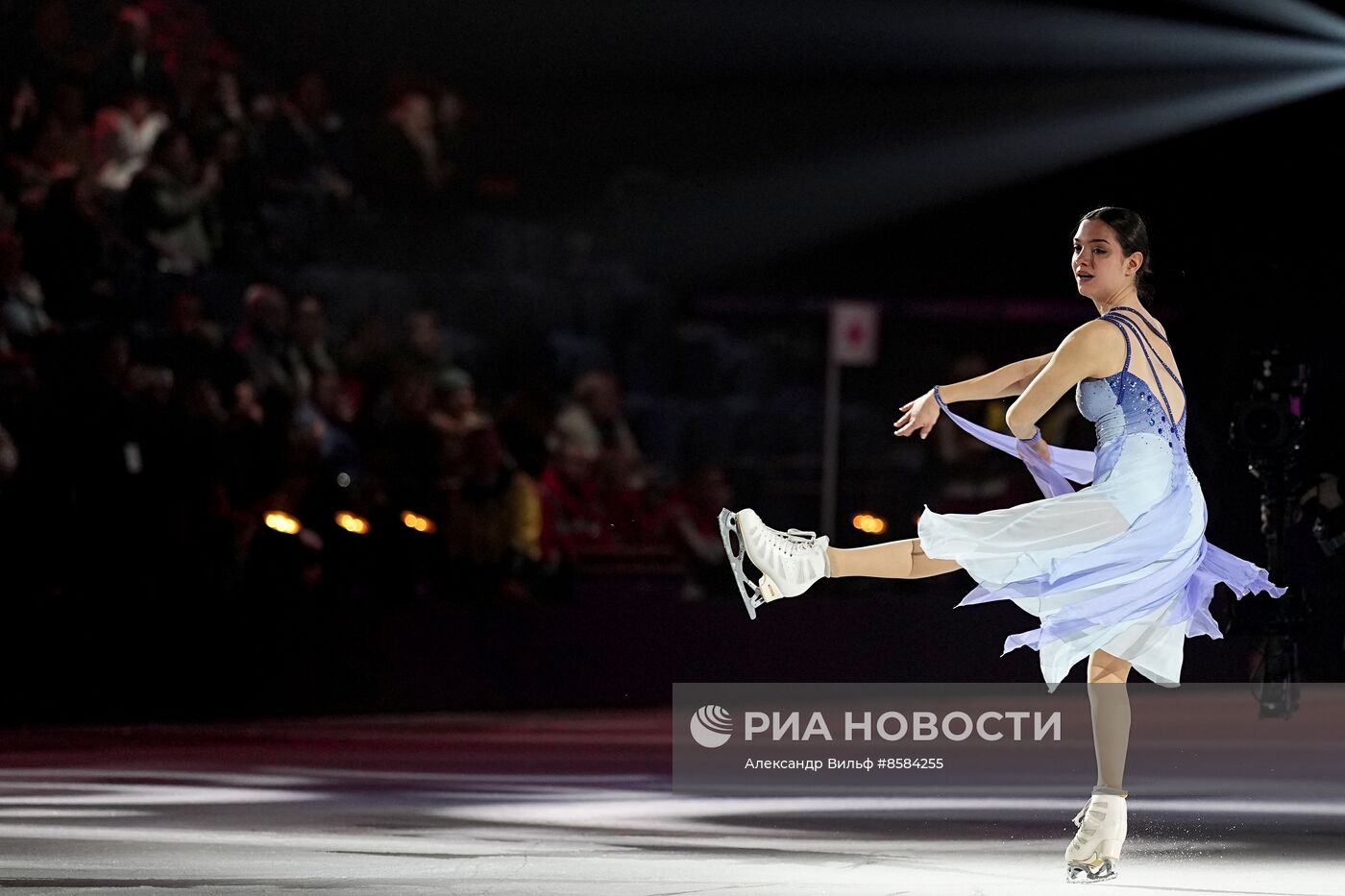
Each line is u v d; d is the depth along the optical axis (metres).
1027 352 41.41
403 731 24.39
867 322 34.41
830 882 12.10
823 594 32.03
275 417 30.03
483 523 29.69
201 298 33.66
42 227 32.03
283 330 33.09
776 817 15.79
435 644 27.14
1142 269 13.34
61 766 19.88
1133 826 15.42
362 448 32.69
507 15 41.62
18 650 24.53
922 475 38.34
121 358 29.05
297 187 37.25
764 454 38.16
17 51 34.28
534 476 33.03
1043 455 13.91
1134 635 12.70
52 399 28.44
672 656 28.58
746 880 12.14
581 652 28.08
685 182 41.84
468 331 37.66
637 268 41.31
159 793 17.41
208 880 12.08
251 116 36.78
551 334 38.34
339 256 37.78
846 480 36.00
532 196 41.22
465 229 39.00
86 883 11.95
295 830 14.77
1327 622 28.42
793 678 29.17
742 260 41.81
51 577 27.16
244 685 25.88
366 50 41.47
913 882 12.14
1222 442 30.78
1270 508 24.23
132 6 36.34
